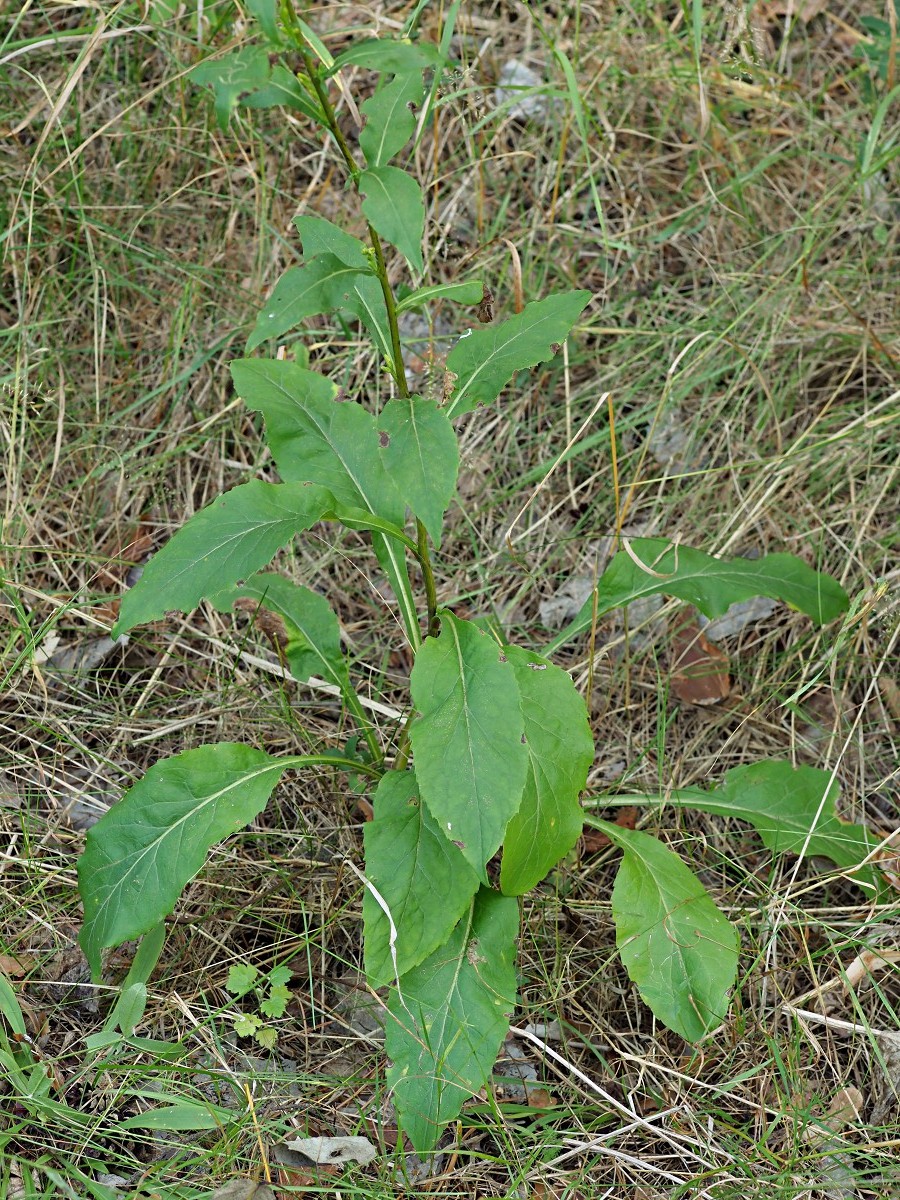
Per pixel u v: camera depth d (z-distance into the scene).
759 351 1.43
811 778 1.26
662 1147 1.17
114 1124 1.16
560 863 1.26
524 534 1.37
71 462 1.39
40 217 1.43
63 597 1.34
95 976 1.16
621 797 1.26
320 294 1.15
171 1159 1.13
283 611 1.27
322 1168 1.15
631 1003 1.22
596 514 1.39
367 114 1.11
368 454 1.20
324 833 1.27
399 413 1.12
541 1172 1.15
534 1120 1.18
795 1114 1.15
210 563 1.12
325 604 1.28
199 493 1.40
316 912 1.24
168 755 1.30
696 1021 1.17
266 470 1.41
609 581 1.28
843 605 1.27
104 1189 1.12
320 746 1.30
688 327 1.43
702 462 1.41
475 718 1.12
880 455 1.39
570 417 1.41
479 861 1.10
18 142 1.45
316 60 1.10
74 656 1.33
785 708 1.33
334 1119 1.17
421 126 1.26
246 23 1.42
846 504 1.38
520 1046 1.21
